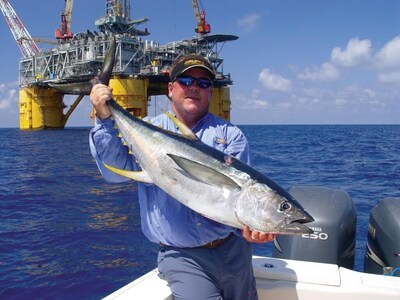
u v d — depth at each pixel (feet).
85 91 13.01
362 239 30.78
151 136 12.05
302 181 65.10
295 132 329.31
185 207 12.30
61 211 46.68
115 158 12.72
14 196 55.88
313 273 13.99
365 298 13.12
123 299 12.32
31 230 38.17
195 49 209.15
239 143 13.30
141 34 216.13
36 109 235.81
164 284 13.25
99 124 12.42
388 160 95.96
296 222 10.56
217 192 10.98
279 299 13.76
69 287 25.64
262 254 29.32
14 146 146.72
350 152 121.60
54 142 164.66
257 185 10.73
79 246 33.35
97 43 194.90
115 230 38.06
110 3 208.13
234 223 10.93
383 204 17.26
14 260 30.22
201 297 12.27
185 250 12.51
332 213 16.66
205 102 13.21
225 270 12.44
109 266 29.04
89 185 66.03
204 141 13.03
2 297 24.30
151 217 12.96
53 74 216.33
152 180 11.96
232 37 205.77
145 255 31.24
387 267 15.74
